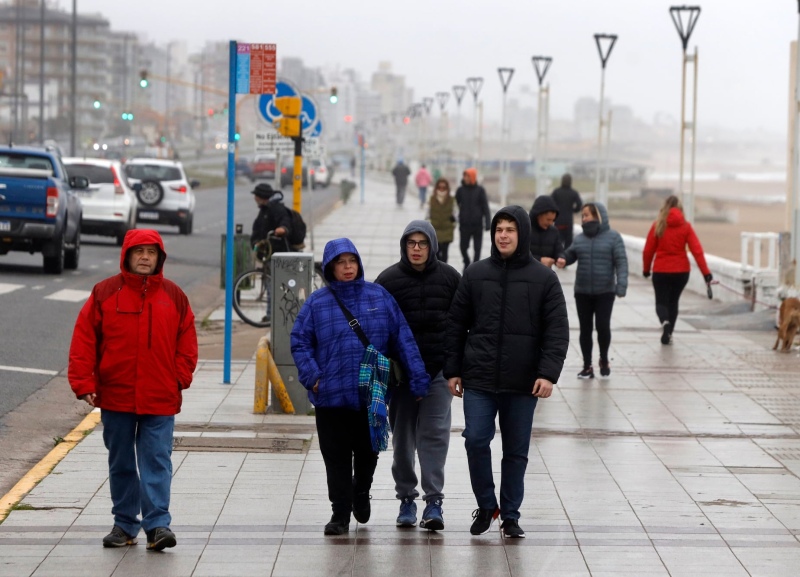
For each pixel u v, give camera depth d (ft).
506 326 56.08
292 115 136.77
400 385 58.85
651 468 71.31
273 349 86.43
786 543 55.57
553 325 56.03
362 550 54.34
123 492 54.75
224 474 68.49
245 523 58.65
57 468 69.05
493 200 542.98
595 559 52.95
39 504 61.41
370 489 65.16
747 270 152.97
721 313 148.46
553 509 61.82
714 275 163.94
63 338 119.85
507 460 57.06
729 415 87.71
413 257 59.16
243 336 125.90
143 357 53.31
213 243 256.73
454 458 73.61
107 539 54.19
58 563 51.62
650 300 163.43
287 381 86.38
